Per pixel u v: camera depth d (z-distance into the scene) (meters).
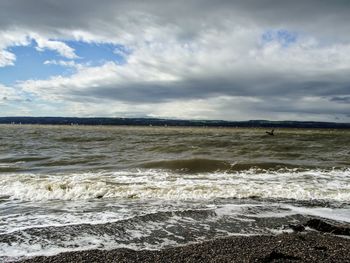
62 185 13.98
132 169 19.59
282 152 29.83
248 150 31.14
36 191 13.13
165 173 18.08
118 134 70.38
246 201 11.97
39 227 8.77
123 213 10.23
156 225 9.04
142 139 48.88
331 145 38.06
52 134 66.81
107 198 12.34
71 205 11.29
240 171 19.05
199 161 21.55
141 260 6.70
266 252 7.02
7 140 44.91
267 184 14.86
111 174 17.50
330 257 6.78
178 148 32.28
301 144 39.00
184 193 12.97
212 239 8.05
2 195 12.66
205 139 49.62
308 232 8.57
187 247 7.43
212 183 14.97
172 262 6.58
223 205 11.27
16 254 7.09
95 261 6.63
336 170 19.72
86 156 26.25
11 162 23.02
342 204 11.65
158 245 7.66
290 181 15.73
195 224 9.17
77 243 7.74
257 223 9.33
